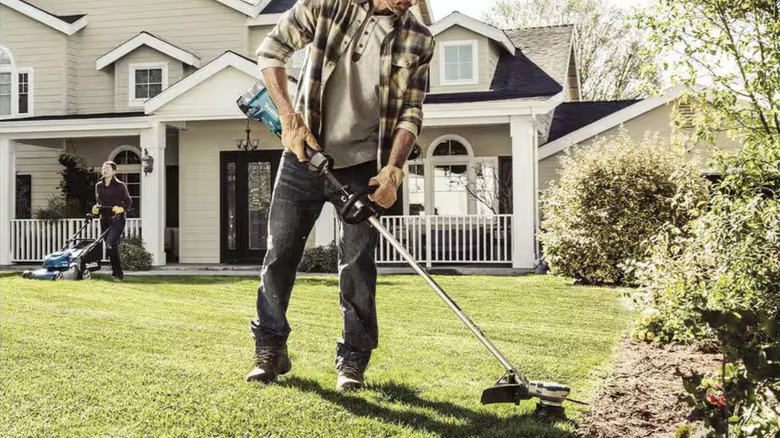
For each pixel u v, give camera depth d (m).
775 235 5.23
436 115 14.37
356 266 4.13
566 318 7.12
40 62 18.31
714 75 5.86
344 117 4.04
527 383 3.54
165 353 4.80
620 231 11.15
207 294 8.92
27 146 18.19
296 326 6.27
